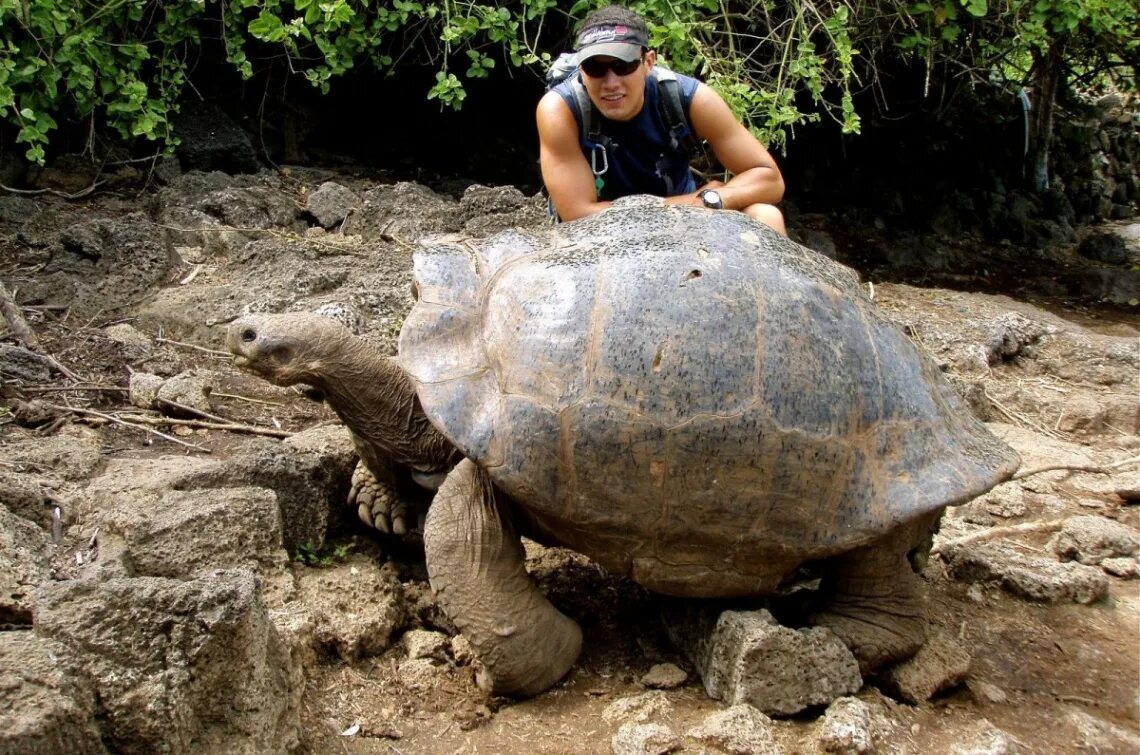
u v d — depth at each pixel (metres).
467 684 2.69
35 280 4.94
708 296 2.47
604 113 3.57
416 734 2.49
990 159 11.68
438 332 2.62
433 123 8.74
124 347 4.35
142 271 5.16
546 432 2.41
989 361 5.68
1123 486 4.22
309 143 8.27
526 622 2.58
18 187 6.24
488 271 2.73
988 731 2.52
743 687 2.50
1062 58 10.09
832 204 10.42
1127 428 5.10
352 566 3.03
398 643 2.85
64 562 2.55
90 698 1.89
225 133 7.18
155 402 3.83
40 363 3.99
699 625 2.71
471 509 2.60
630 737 2.38
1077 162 12.83
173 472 3.05
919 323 5.93
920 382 2.65
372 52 7.11
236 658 2.10
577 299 2.49
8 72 5.63
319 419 3.94
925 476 2.51
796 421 2.41
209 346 4.58
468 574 2.56
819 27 7.14
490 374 2.52
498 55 8.38
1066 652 3.05
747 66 7.07
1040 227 10.94
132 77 6.33
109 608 2.00
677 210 2.78
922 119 10.66
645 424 2.38
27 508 2.73
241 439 3.69
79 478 3.11
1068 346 5.95
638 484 2.40
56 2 5.87
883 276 8.98
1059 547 3.72
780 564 2.52
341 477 3.24
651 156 3.74
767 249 2.65
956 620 3.18
